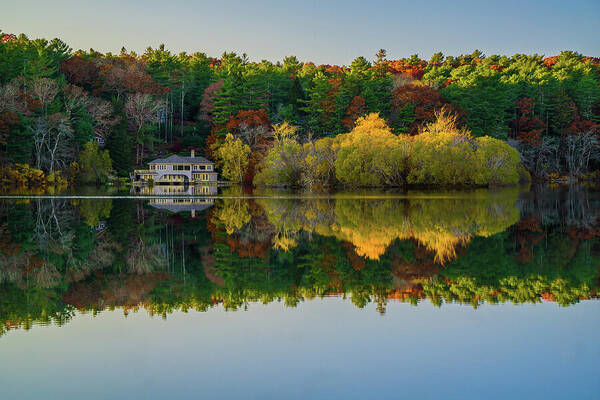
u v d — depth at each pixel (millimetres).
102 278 19750
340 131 109688
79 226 35000
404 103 109312
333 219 38188
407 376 11086
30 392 10328
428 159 75188
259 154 99000
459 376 11062
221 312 15469
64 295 17297
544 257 23219
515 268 21000
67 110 94750
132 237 30109
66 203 54312
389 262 22375
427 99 107125
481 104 109188
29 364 11695
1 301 16641
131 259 23484
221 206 50906
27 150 86125
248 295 17328
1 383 10750
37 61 95938
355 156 76125
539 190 75438
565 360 11812
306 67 155500
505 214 40938
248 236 30219
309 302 16484
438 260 22703
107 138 107562
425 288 18000
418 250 25172
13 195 65688
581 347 12539
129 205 52469
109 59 139500
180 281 19266
